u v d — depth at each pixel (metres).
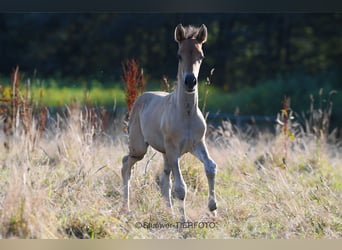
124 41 76.44
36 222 19.91
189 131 21.92
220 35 76.88
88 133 28.33
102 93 62.88
